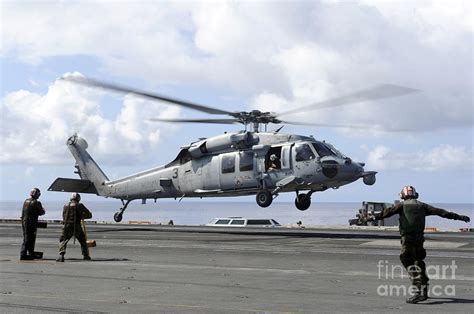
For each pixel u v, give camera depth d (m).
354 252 20.45
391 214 11.23
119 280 13.83
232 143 32.12
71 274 14.90
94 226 44.19
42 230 35.78
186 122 30.89
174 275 14.66
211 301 11.03
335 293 11.91
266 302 10.91
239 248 22.34
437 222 178.62
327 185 30.17
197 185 33.62
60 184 39.59
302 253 20.19
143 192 36.81
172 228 39.66
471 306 10.49
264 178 30.89
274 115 31.33
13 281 13.70
